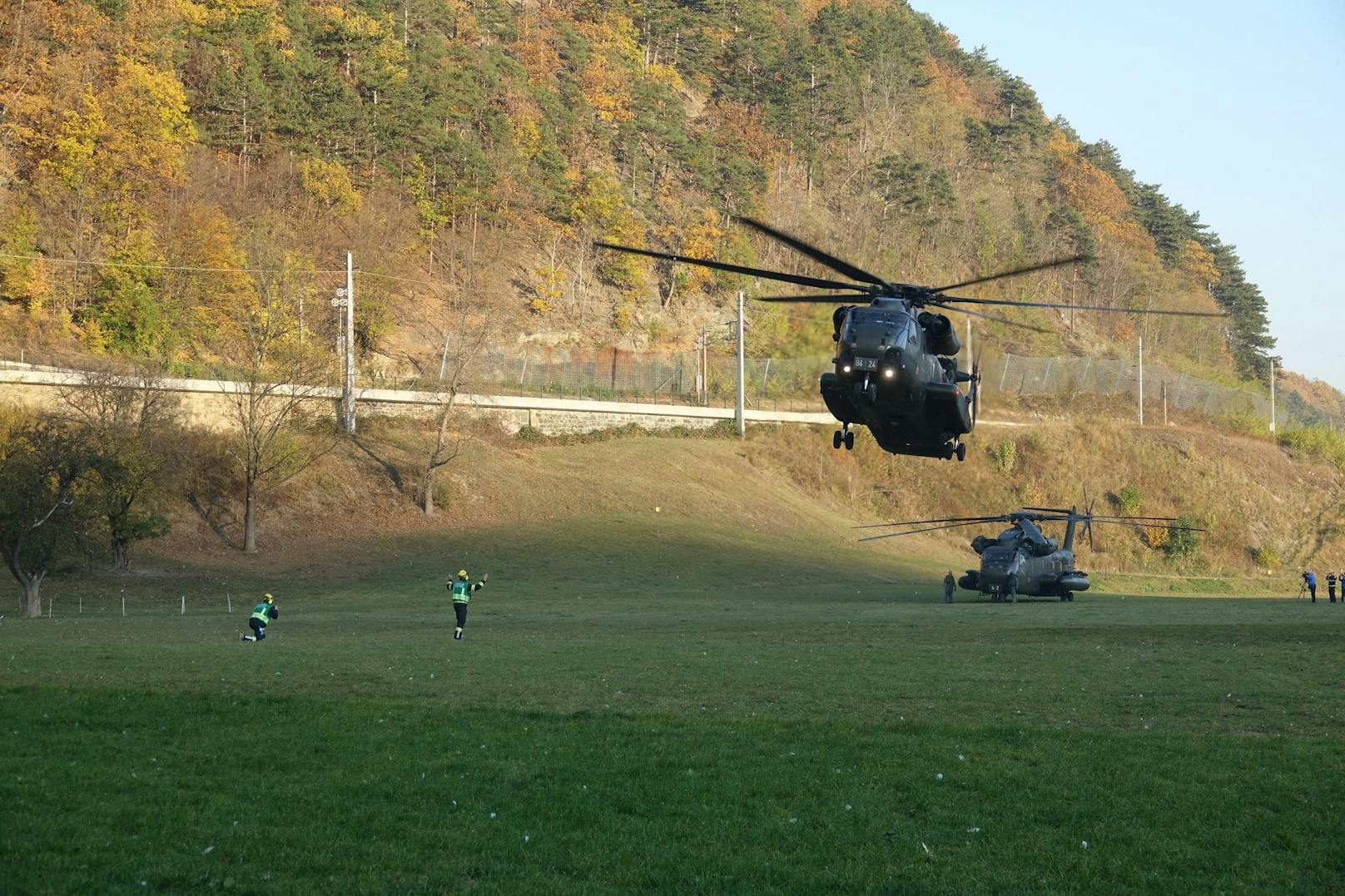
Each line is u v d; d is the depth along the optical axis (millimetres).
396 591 60188
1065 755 16531
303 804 13906
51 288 84938
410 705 19828
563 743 17109
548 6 185875
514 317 118875
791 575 70750
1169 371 153875
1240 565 110000
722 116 174000
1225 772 15586
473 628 40281
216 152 109438
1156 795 14633
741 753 16609
